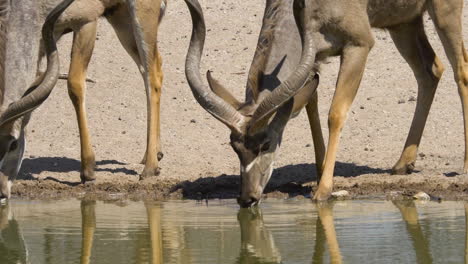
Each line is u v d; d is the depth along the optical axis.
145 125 21.16
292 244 12.63
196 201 16.05
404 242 12.53
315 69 16.05
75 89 17.34
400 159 17.06
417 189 16.06
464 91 17.00
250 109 14.89
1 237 13.52
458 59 17.02
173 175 17.59
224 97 15.11
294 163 18.14
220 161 18.61
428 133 19.77
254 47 24.61
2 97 15.37
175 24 26.03
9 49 15.93
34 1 16.41
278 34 15.52
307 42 14.57
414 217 14.08
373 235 12.99
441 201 15.35
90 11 17.41
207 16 26.38
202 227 13.88
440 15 16.84
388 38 25.06
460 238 12.69
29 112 15.15
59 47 24.70
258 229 13.60
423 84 17.30
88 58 17.50
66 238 13.32
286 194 16.25
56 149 19.84
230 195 16.42
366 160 18.22
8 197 15.76
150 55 17.77
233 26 25.77
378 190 16.14
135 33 17.73
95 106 22.03
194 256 12.17
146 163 17.58
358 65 15.89
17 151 15.69
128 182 17.23
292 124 20.59
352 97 15.95
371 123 20.55
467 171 16.86
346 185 16.33
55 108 21.98
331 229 13.44
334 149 15.81
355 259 11.75
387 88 22.33
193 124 21.03
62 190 17.05
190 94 22.50
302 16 14.57
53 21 14.65
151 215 14.81
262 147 14.84
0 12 15.73
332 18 15.70
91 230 13.80
